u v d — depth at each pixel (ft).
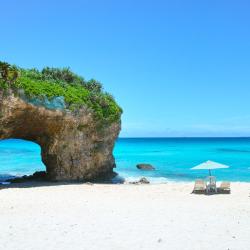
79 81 117.50
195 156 228.22
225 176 131.03
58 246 41.34
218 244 42.34
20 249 40.22
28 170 147.54
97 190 87.71
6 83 87.92
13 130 99.09
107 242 42.96
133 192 84.64
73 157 107.55
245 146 399.85
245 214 59.36
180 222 53.31
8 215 57.62
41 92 95.55
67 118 101.91
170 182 111.96
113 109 115.14
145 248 40.86
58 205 67.05
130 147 385.29
